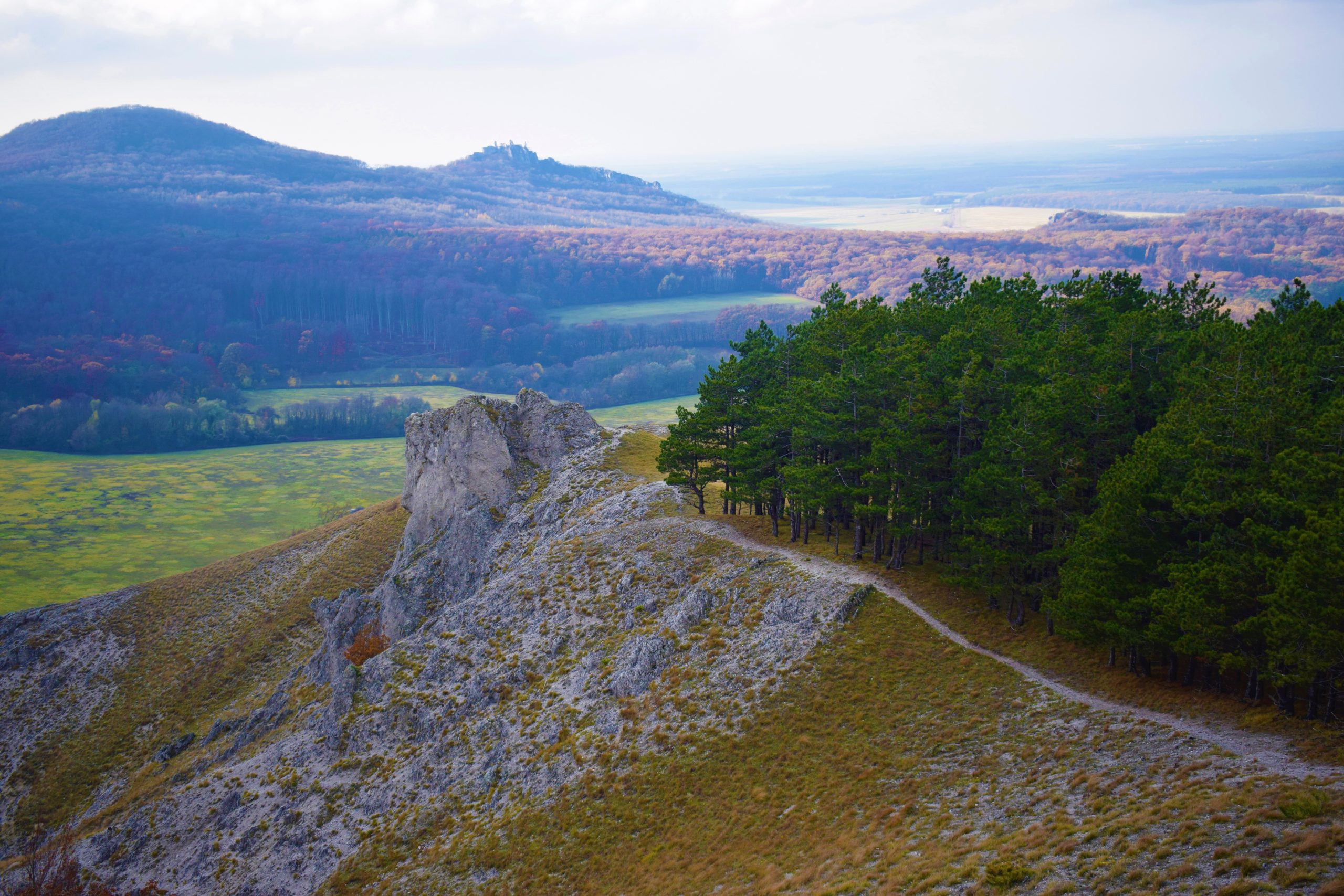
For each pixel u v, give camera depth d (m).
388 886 55.47
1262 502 43.25
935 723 49.72
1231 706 43.03
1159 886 29.16
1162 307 81.44
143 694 100.19
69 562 187.62
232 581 118.88
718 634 63.62
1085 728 44.69
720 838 47.72
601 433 105.88
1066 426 59.72
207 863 62.66
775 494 76.44
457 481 102.00
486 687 67.75
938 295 100.19
